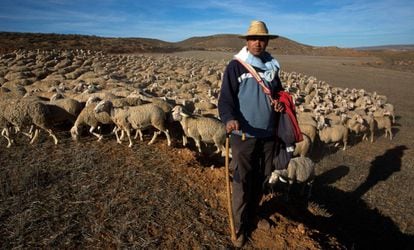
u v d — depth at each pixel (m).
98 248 4.52
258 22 3.88
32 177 6.20
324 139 12.32
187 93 15.73
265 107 4.06
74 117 9.16
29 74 20.59
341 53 108.44
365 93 23.95
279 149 4.45
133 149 7.97
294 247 4.75
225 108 3.91
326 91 22.53
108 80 17.25
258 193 4.76
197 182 6.44
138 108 8.20
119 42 87.75
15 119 7.84
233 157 4.31
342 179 10.52
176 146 8.84
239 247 4.66
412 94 28.72
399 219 8.59
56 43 70.56
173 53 77.38
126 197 5.73
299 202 7.75
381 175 10.98
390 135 15.28
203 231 4.98
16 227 4.79
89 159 7.12
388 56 85.62
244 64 3.97
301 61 64.19
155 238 4.76
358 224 8.16
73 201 5.54
